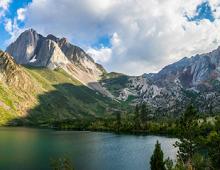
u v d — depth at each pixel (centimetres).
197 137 10625
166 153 18012
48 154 18050
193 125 10575
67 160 8012
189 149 10538
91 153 18675
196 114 10756
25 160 15838
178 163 10325
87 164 14962
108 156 17550
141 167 14288
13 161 15550
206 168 10412
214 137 10362
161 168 9450
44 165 14450
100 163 15250
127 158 16862
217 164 10012
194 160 10569
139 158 16875
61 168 7869
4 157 16838
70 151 19525
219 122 12006
